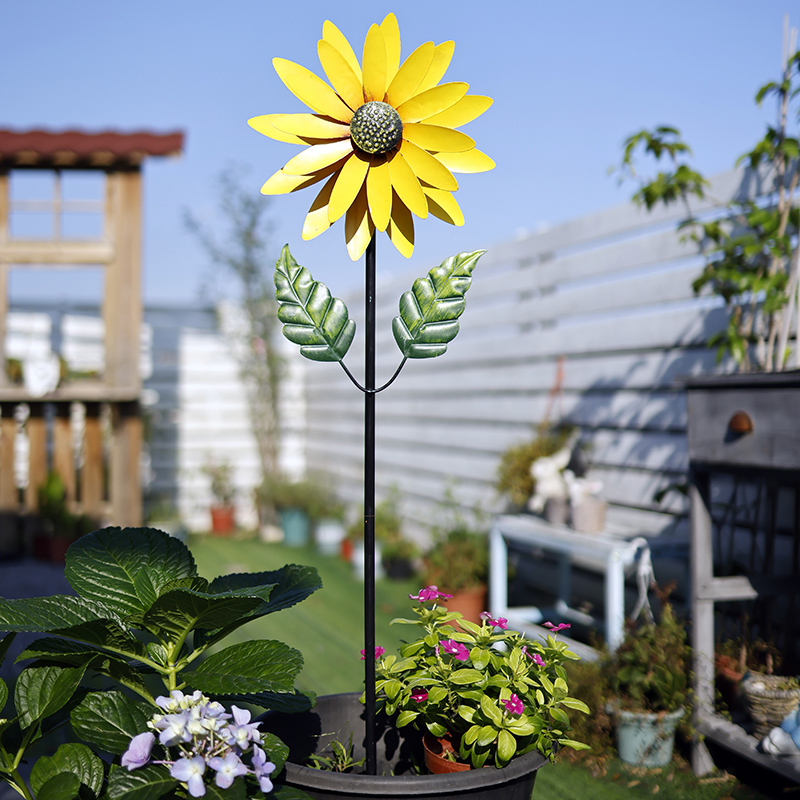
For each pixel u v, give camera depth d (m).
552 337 4.48
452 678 1.50
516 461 4.24
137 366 6.33
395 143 1.49
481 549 4.55
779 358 2.74
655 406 3.70
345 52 1.58
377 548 5.86
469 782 1.30
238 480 8.74
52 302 7.74
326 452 8.34
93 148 5.92
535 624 3.86
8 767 1.41
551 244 4.50
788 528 3.01
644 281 3.74
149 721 1.31
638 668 2.68
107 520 6.55
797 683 2.42
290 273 1.57
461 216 1.53
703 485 2.58
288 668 1.37
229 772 1.23
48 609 1.40
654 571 3.70
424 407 6.17
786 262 2.95
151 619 1.42
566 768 2.63
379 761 1.68
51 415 7.55
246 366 8.55
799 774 2.13
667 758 2.64
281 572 1.72
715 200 3.13
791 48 2.75
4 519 6.31
